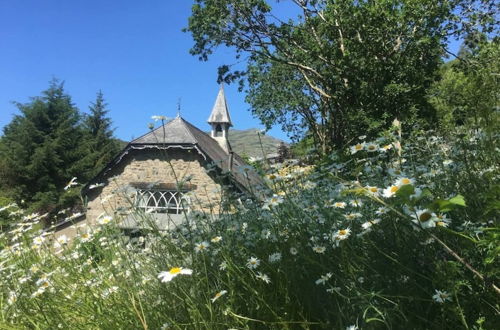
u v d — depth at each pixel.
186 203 3.58
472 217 2.34
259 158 3.72
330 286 2.15
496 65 5.42
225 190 3.70
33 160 36.59
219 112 38.50
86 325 2.70
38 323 2.77
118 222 3.43
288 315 2.25
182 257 2.93
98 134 46.31
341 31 19.12
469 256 1.85
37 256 3.58
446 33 18.31
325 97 20.38
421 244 2.00
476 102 3.83
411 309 1.93
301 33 20.14
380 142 3.21
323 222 2.69
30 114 39.19
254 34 20.52
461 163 3.29
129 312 2.59
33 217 4.32
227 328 2.20
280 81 26.28
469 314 1.74
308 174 3.72
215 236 3.09
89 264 3.28
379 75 18.27
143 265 3.09
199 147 21.55
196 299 2.33
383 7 18.20
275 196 2.97
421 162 3.98
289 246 2.63
